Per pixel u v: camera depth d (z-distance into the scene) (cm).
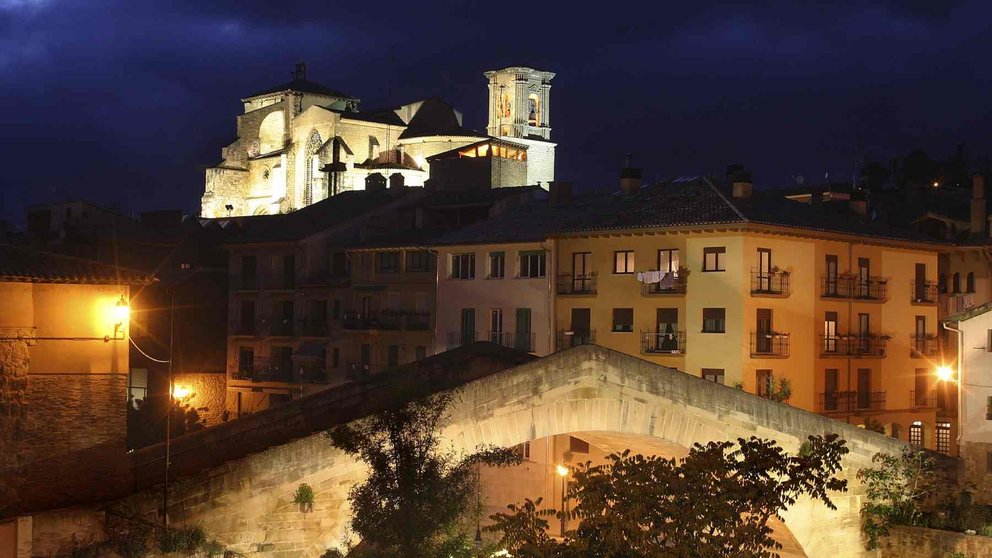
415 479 3850
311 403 4753
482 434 4462
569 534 3450
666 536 3381
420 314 8394
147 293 8288
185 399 9025
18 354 3906
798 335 7288
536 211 8381
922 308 8306
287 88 14338
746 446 3512
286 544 3959
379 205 9438
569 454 6981
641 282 7262
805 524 5200
